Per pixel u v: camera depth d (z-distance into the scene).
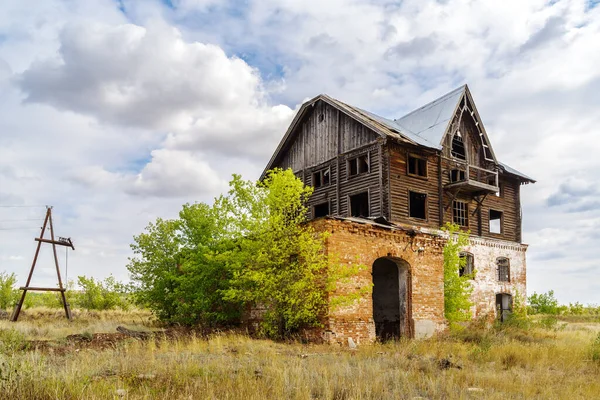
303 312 16.48
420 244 20.06
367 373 10.44
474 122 31.62
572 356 14.85
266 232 17.48
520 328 22.95
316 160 30.77
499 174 33.31
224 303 20.70
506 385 10.30
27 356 9.69
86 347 13.97
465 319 22.36
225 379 9.52
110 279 32.97
